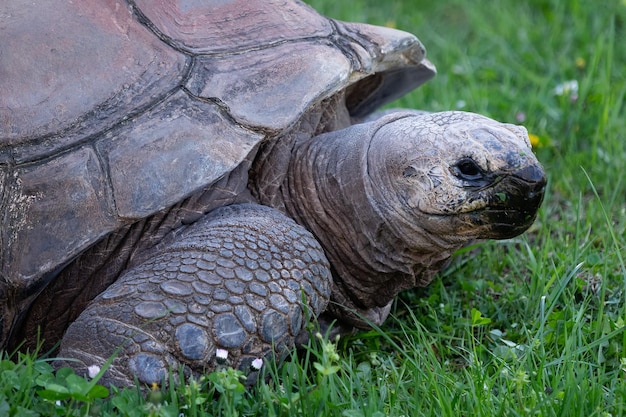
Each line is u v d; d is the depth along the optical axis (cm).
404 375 512
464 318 583
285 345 489
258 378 482
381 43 577
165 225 513
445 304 608
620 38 1012
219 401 455
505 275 652
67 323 531
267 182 557
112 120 489
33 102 488
